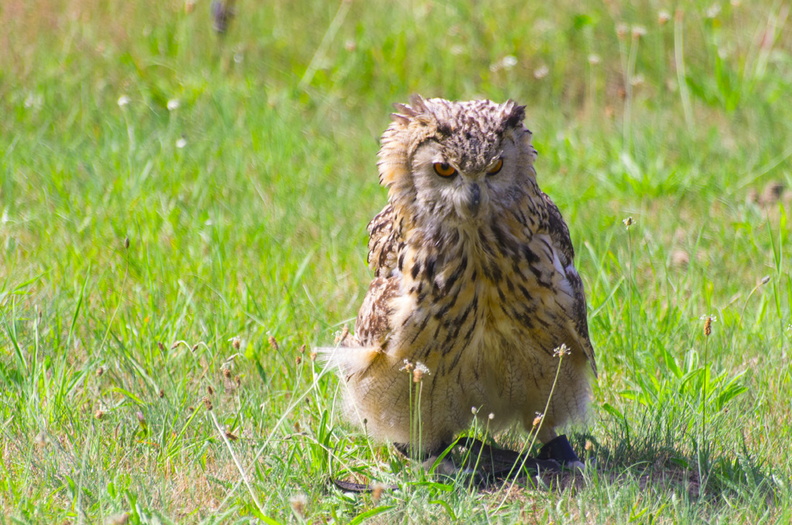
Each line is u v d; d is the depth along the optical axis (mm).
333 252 12883
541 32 19703
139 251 12547
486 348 8320
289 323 11219
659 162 15531
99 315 11297
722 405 9328
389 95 18688
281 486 8070
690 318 11078
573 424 9078
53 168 14922
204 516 7891
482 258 7934
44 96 17500
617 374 10320
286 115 17406
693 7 20031
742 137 16938
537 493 8102
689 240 13445
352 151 16484
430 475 8375
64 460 8445
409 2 20875
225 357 10352
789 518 7461
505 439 9461
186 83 18203
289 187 14898
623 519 7645
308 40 20016
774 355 10320
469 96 18688
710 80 18578
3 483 8062
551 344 8367
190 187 14672
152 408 9250
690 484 8398
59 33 19578
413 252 8086
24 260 12430
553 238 8359
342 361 8664
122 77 18422
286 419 9258
